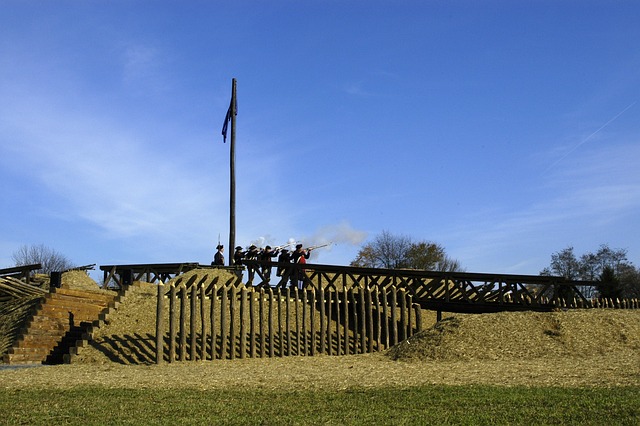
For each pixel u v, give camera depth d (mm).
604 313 25438
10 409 12938
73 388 15734
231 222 38594
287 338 24719
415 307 28688
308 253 32906
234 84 39625
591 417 11070
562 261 75500
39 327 23516
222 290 23484
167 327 23922
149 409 12789
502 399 12961
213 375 18219
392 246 74312
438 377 16984
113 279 35156
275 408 12711
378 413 12008
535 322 24109
